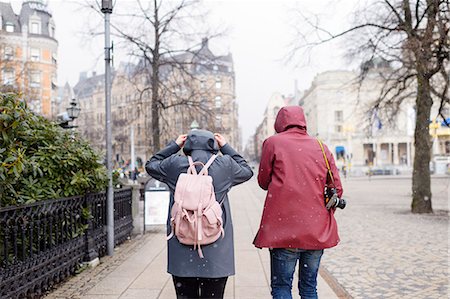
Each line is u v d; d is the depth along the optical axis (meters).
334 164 4.18
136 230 10.99
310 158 4.04
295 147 4.08
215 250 3.75
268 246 3.94
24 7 66.00
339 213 15.95
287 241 3.89
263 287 5.95
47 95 65.19
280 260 4.05
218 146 4.22
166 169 3.97
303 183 3.97
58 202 5.99
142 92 19.45
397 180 45.56
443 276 6.61
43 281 5.56
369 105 18.97
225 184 3.89
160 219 11.33
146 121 27.02
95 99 100.62
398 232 11.20
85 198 7.11
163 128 21.80
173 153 4.24
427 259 7.87
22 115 5.11
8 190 5.30
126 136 64.19
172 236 3.80
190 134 4.02
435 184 35.03
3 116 4.55
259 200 22.12
